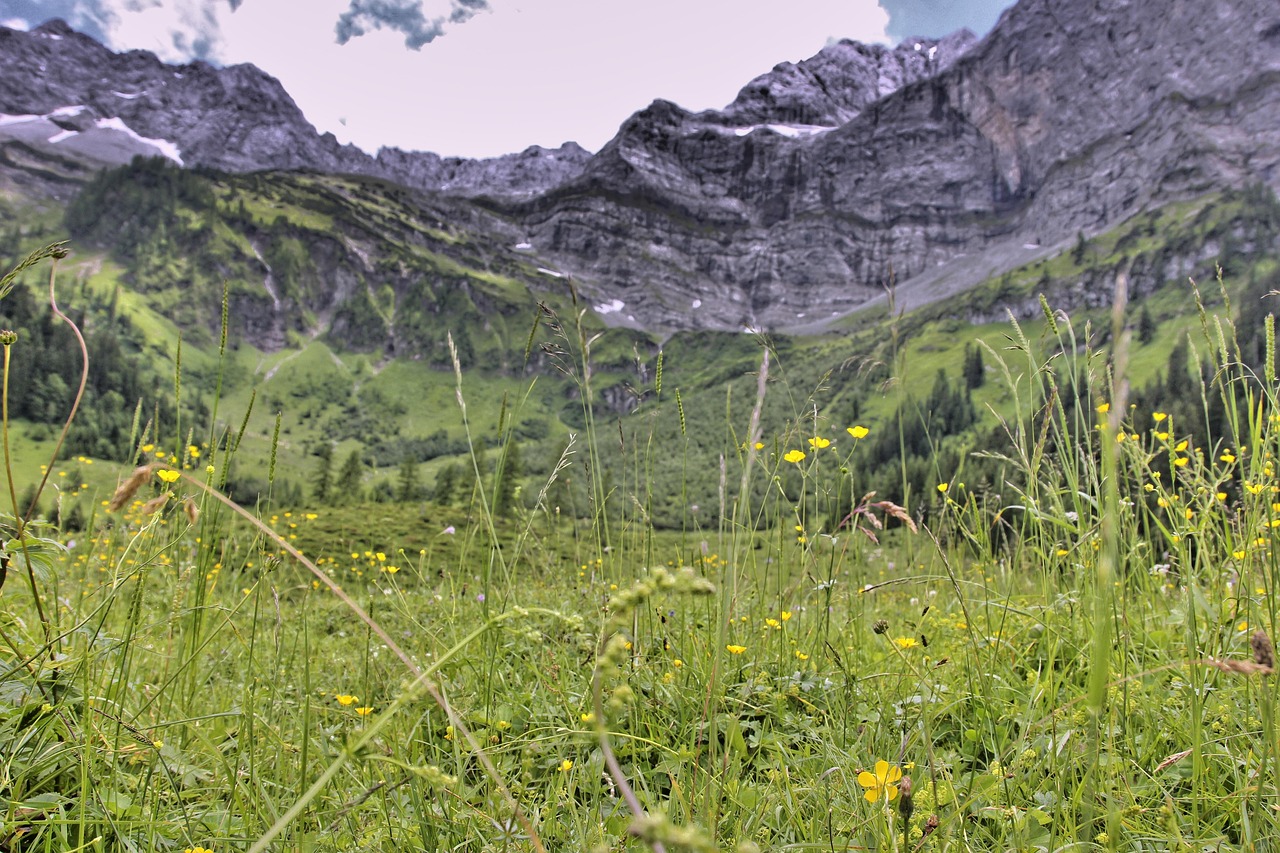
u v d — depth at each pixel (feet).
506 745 7.80
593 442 11.54
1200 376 10.02
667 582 2.76
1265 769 6.02
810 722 9.16
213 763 8.43
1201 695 7.63
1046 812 6.86
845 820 6.76
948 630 12.69
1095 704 3.67
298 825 6.66
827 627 10.16
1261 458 8.49
